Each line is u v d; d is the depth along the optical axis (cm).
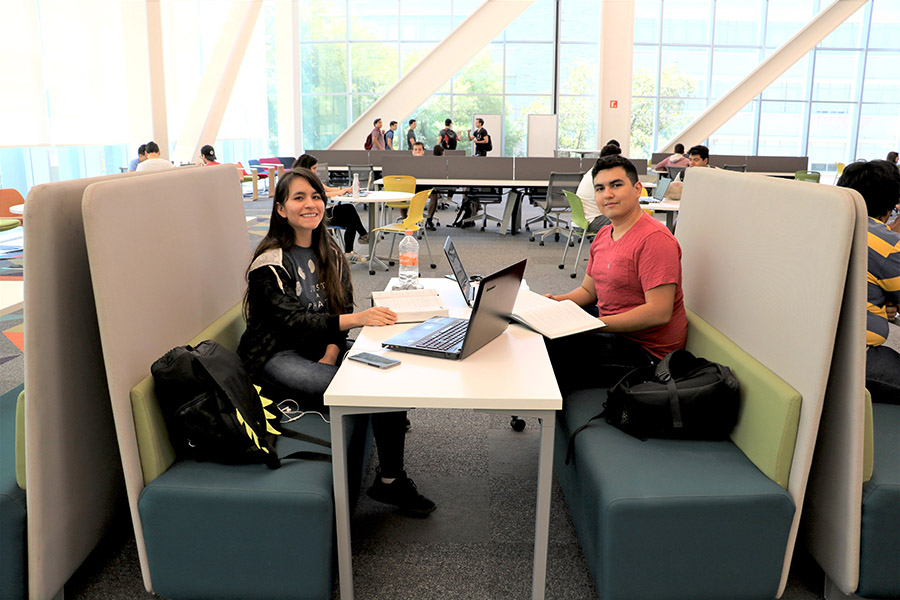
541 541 183
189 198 230
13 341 417
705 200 254
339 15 1580
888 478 174
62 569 180
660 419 198
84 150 988
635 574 175
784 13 1559
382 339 212
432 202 873
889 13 1567
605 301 258
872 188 223
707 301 244
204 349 192
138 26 952
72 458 182
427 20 1573
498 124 1573
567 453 212
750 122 1636
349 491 201
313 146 1656
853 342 166
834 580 181
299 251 244
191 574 181
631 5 1334
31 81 772
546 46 1572
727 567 176
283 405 222
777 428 177
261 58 1523
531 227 933
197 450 188
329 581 182
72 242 177
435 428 307
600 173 247
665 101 1605
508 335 218
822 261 169
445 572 204
